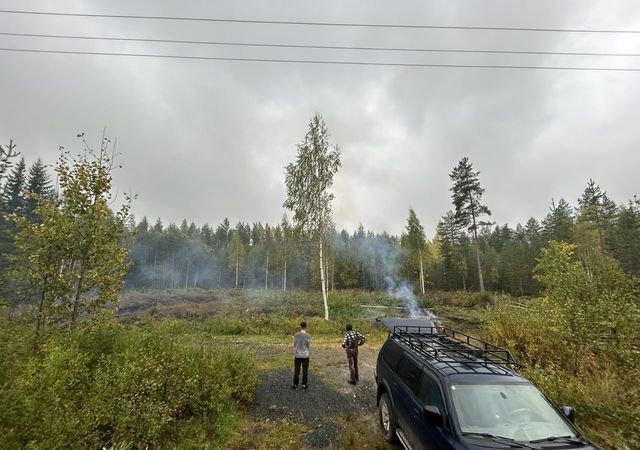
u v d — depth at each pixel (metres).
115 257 8.19
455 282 53.72
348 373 10.10
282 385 8.57
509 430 3.89
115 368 5.50
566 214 49.56
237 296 36.16
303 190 23.39
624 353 7.58
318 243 23.23
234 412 6.46
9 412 3.60
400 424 5.35
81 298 7.81
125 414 4.59
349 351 9.27
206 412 6.11
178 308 25.33
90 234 7.70
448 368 4.86
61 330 6.89
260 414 6.82
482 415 4.05
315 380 9.15
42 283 7.23
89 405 4.42
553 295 9.77
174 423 5.57
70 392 4.59
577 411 6.37
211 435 5.55
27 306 7.22
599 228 38.94
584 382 7.45
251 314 21.80
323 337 16.55
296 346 8.50
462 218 40.59
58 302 7.62
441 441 3.97
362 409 7.38
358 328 18.11
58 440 3.61
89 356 6.09
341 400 7.77
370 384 9.14
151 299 33.25
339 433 6.12
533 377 7.39
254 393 7.84
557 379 7.29
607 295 8.41
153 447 4.89
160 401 5.31
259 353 12.51
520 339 10.51
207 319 20.06
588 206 40.09
